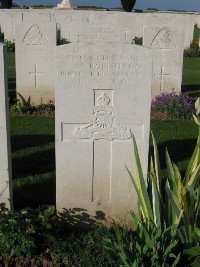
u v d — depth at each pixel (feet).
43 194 7.23
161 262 4.77
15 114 12.21
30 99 12.93
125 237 5.17
